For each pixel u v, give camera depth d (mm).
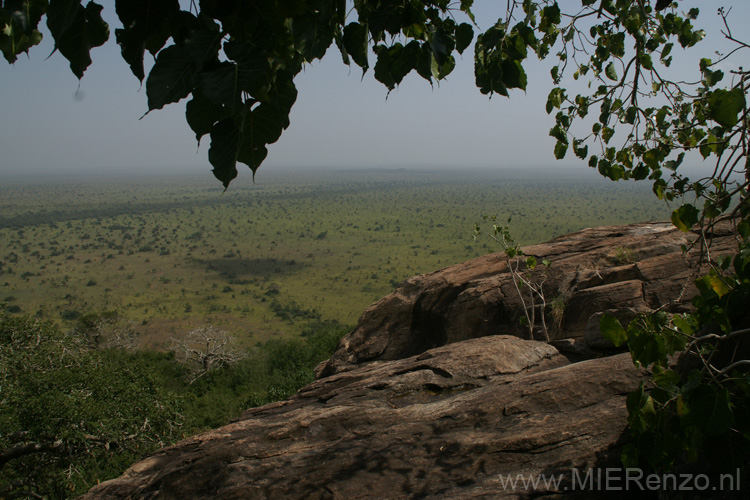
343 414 5789
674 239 9078
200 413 23438
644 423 2197
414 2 1819
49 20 1334
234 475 5090
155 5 1392
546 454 4508
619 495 4078
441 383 6320
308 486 4723
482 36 2158
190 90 1348
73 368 14164
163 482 5289
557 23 3574
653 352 2203
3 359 13609
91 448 12633
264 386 28422
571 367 5637
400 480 4570
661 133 3859
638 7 3736
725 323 2062
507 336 7555
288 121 1505
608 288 8188
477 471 4500
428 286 10484
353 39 1837
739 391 3621
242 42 1354
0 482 12461
